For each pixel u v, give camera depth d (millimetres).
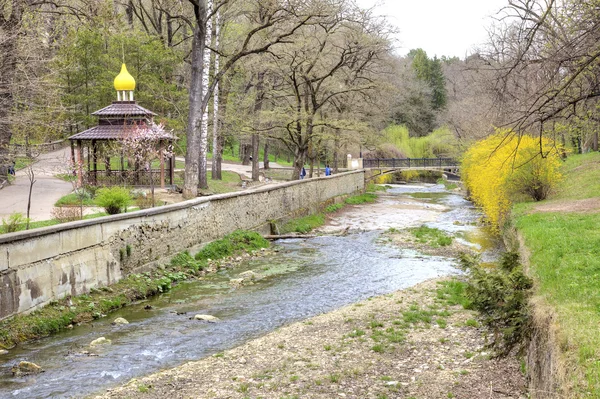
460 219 29938
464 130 45000
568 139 31984
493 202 24391
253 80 41000
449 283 14773
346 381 8266
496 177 23719
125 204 18625
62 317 11555
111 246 14102
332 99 40406
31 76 18922
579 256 10469
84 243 13008
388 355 9398
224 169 50062
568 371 5355
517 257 8930
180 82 43062
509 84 14938
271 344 10219
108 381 8656
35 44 19094
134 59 37094
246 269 17766
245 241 21281
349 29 34156
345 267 17984
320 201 33281
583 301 7445
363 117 43812
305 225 26938
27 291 11078
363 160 56531
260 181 39406
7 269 10555
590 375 5051
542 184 22438
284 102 38469
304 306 13305
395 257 19609
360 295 14359
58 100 22062
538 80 12898
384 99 44188
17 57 18297
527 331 7668
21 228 14758
